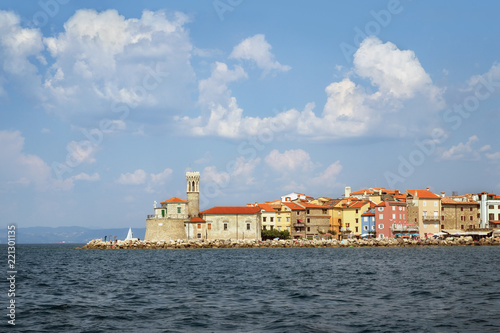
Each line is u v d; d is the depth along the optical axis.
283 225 190.38
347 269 76.88
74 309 41.06
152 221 176.50
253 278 64.50
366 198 199.75
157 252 146.75
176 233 173.62
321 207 194.38
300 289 52.59
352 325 34.41
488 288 52.00
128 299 46.47
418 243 170.38
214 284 58.03
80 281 62.44
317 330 33.09
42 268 86.00
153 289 53.84
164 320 36.56
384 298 45.72
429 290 50.69
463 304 42.00
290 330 33.09
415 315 37.53
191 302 44.38
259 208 182.00
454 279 60.81
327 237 190.88
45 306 42.50
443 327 33.62
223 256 119.06
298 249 156.75
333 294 48.66
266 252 137.88
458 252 128.50
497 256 108.94
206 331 33.19
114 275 70.75
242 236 175.50
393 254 120.44
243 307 41.53
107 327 34.56
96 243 195.88
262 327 34.09
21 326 34.91
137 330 33.66
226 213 175.50
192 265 89.56
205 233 174.62
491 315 37.28
